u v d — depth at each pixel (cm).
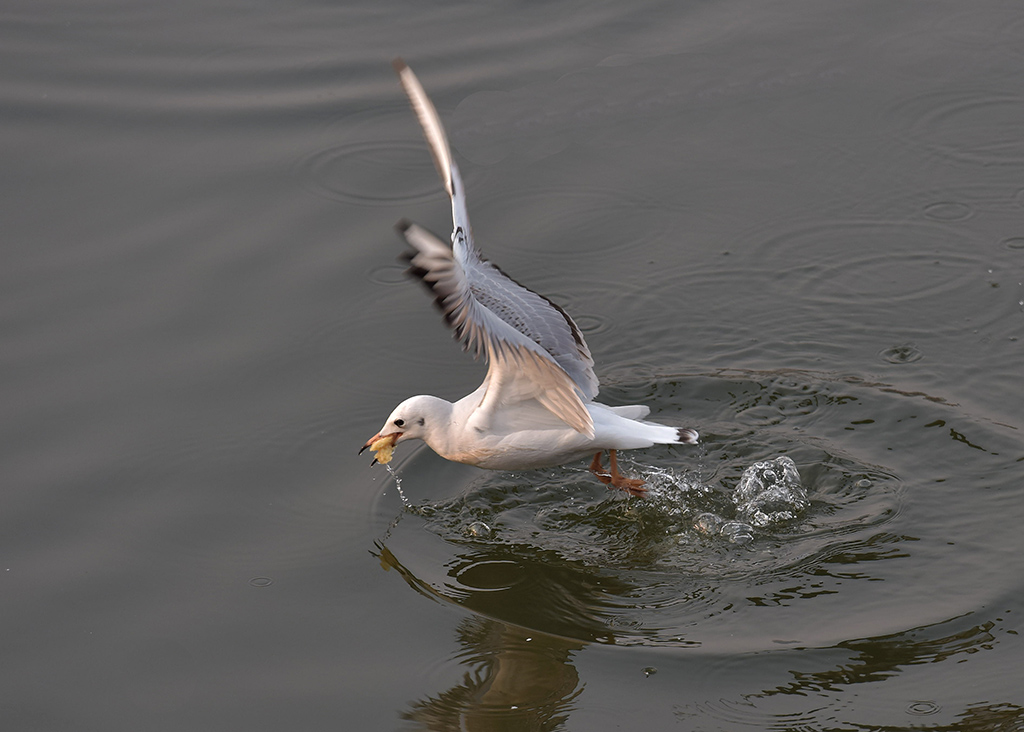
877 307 1122
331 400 1011
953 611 783
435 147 824
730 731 695
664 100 1411
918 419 985
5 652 767
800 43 1514
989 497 895
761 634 775
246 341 1072
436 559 861
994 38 1512
